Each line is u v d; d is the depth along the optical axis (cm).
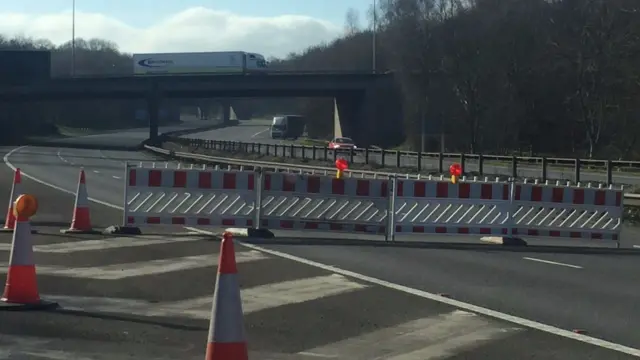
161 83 8644
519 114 7756
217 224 1739
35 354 783
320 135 12181
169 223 1725
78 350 802
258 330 898
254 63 8825
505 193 1812
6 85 8288
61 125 14312
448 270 1346
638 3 6538
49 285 1108
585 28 6762
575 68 7194
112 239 1576
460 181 1817
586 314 1027
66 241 1528
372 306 1033
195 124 17775
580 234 1839
